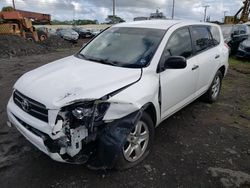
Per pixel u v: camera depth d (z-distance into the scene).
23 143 3.93
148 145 3.61
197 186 3.13
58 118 2.77
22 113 3.16
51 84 3.13
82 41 33.53
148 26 4.38
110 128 2.93
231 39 13.29
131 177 3.24
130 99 3.10
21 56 16.19
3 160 3.51
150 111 3.66
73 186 3.06
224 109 5.60
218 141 4.20
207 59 5.00
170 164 3.52
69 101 2.77
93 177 3.21
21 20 23.22
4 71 9.81
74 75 3.34
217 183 3.20
